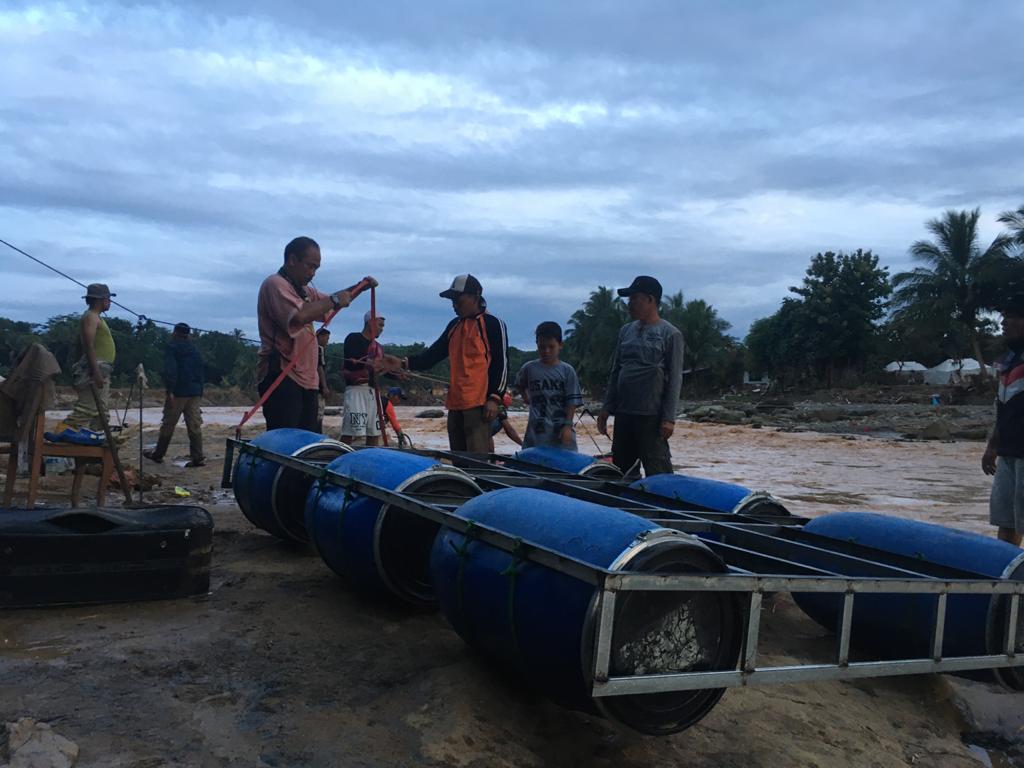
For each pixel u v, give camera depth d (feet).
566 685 9.23
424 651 12.44
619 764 9.73
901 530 14.21
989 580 11.45
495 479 16.81
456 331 22.07
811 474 46.93
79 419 21.31
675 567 9.38
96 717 9.64
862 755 10.65
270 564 17.26
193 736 9.39
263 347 20.40
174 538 14.15
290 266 20.52
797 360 237.04
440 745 9.39
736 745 10.47
